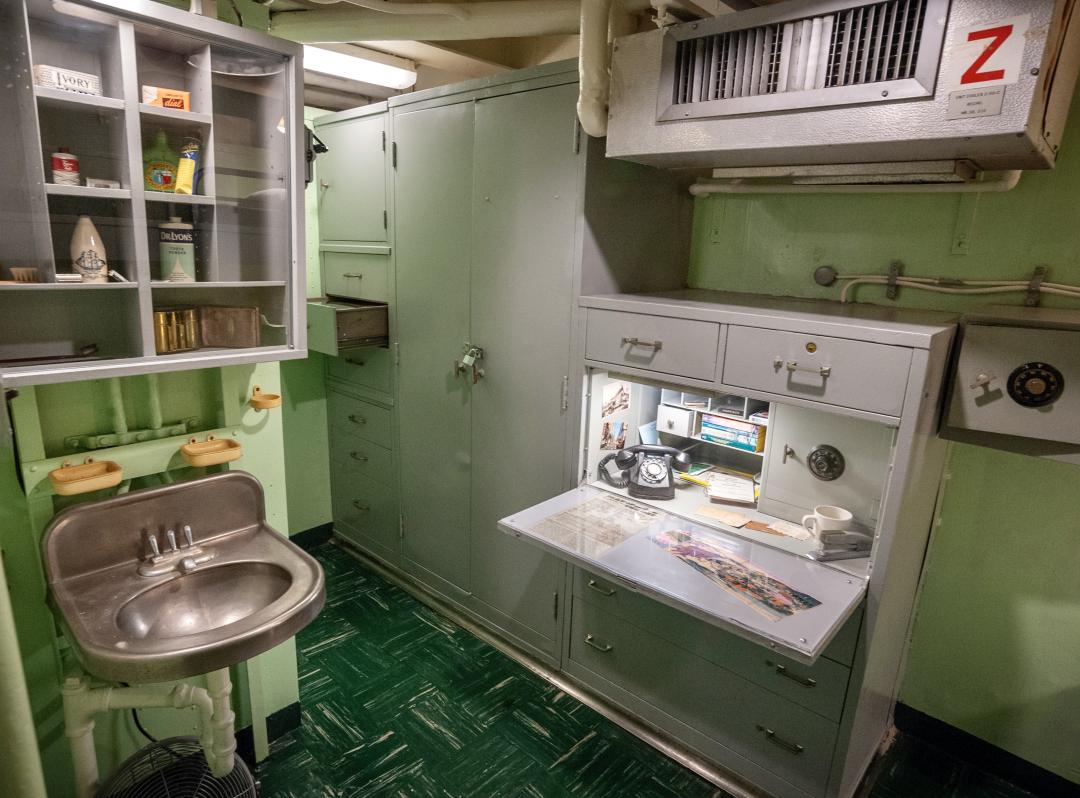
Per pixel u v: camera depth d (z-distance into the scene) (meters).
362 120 2.69
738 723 1.89
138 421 1.66
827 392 1.56
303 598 1.41
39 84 1.32
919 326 1.53
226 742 1.52
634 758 2.04
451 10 2.10
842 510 1.78
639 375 1.93
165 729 1.77
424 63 2.82
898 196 1.94
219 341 1.70
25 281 1.37
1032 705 1.95
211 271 1.67
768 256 2.22
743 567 1.62
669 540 1.76
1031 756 1.97
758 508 1.98
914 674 2.15
